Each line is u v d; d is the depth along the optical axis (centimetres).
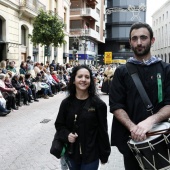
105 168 480
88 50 4675
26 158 546
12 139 680
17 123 856
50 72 1744
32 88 1341
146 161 237
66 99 300
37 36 2009
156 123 251
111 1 6312
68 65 2475
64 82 1753
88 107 289
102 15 5684
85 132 288
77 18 4462
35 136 710
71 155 292
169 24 6256
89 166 286
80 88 292
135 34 258
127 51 6378
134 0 6253
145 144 231
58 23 2042
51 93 1546
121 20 6306
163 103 257
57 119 300
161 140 232
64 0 3275
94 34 4788
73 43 4106
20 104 1183
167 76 258
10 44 1917
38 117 955
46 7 2681
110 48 6431
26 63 1538
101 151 295
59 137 293
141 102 255
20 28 2103
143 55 261
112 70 1648
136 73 259
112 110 263
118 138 267
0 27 1848
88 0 4759
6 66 1448
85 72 294
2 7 1797
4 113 962
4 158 546
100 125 291
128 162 265
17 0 2016
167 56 6384
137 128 237
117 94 264
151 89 256
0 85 1037
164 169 235
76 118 289
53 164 513
